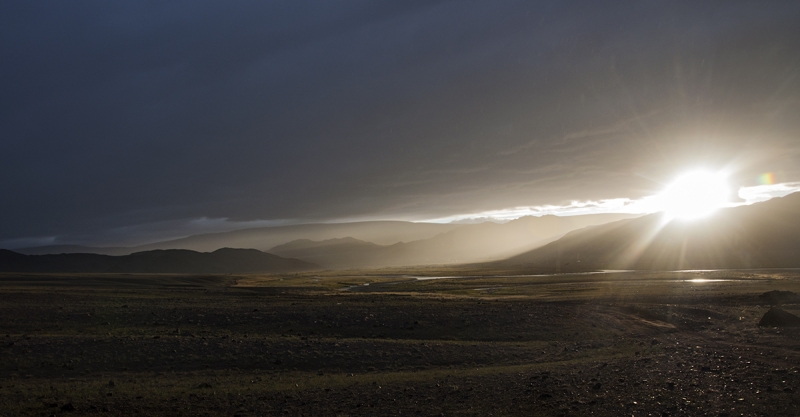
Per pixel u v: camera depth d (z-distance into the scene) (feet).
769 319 122.93
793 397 57.31
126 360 105.40
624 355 102.01
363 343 122.62
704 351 95.91
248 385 85.25
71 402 71.97
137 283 361.92
